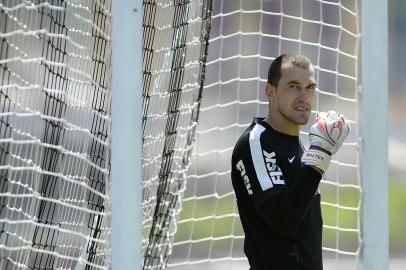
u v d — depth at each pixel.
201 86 19.67
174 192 19.38
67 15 16.92
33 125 18.48
